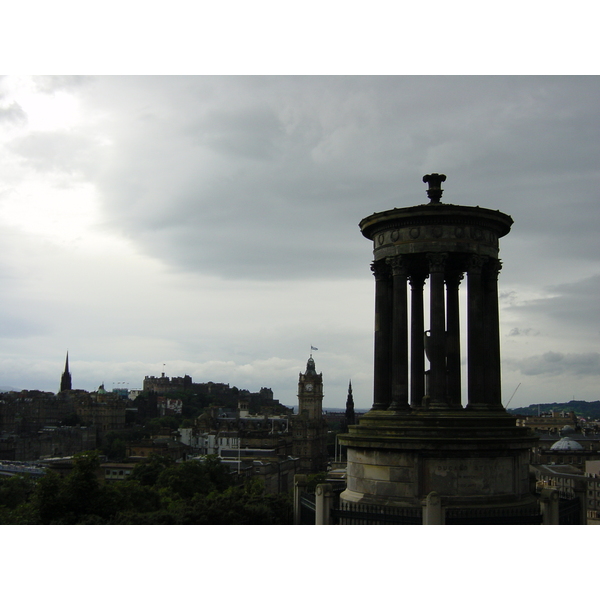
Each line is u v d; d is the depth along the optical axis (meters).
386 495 40.53
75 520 67.12
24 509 72.50
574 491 43.09
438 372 41.88
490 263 43.97
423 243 42.78
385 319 45.41
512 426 41.78
